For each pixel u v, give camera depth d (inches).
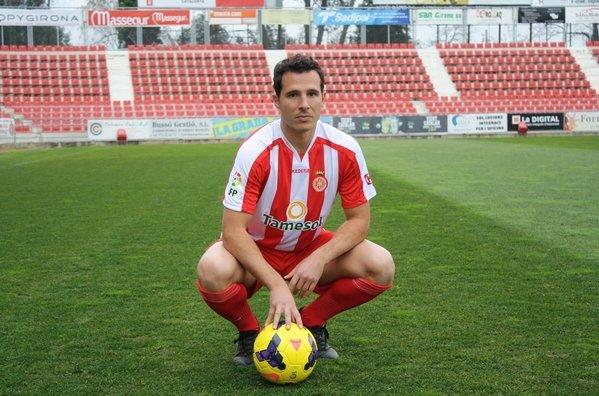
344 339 172.4
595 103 1446.9
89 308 203.2
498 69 1539.1
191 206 418.9
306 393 137.5
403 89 1478.8
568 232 317.1
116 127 1225.4
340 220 366.3
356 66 1519.4
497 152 849.5
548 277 233.5
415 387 139.6
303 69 144.2
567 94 1486.2
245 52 1513.3
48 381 145.6
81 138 1225.4
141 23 1469.0
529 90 1494.8
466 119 1326.3
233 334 178.4
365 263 155.6
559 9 1572.3
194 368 153.6
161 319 191.9
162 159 794.8
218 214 386.6
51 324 187.3
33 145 1172.5
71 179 585.0
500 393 136.1
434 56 1558.8
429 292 216.2
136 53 1477.6
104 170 665.6
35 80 1390.3
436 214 376.2
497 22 1569.9
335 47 1547.7
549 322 183.3
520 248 282.7
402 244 295.3
